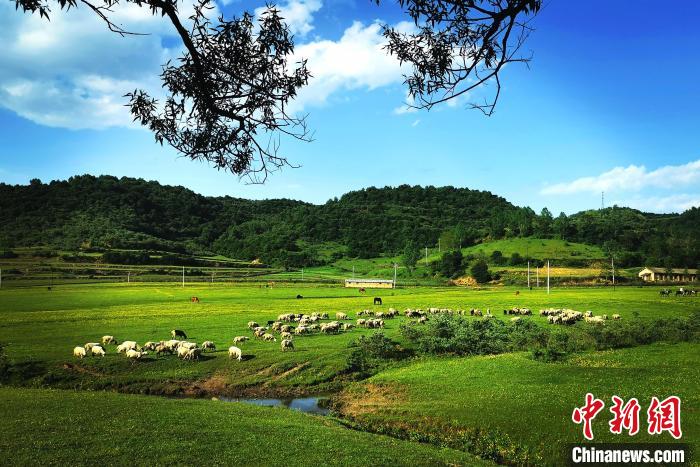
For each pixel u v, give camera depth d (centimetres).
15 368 3972
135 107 834
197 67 764
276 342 4947
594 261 18562
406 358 4372
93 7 666
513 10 714
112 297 10331
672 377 3038
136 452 1856
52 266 18175
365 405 3216
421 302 9469
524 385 3133
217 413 2548
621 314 7138
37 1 666
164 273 18450
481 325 5234
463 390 3186
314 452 1984
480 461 2219
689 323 4853
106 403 2639
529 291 12581
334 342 4906
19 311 7762
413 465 1953
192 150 864
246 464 1811
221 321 6506
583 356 3972
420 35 861
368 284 15425
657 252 18412
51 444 1895
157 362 4156
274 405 3369
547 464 2197
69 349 4581
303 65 837
